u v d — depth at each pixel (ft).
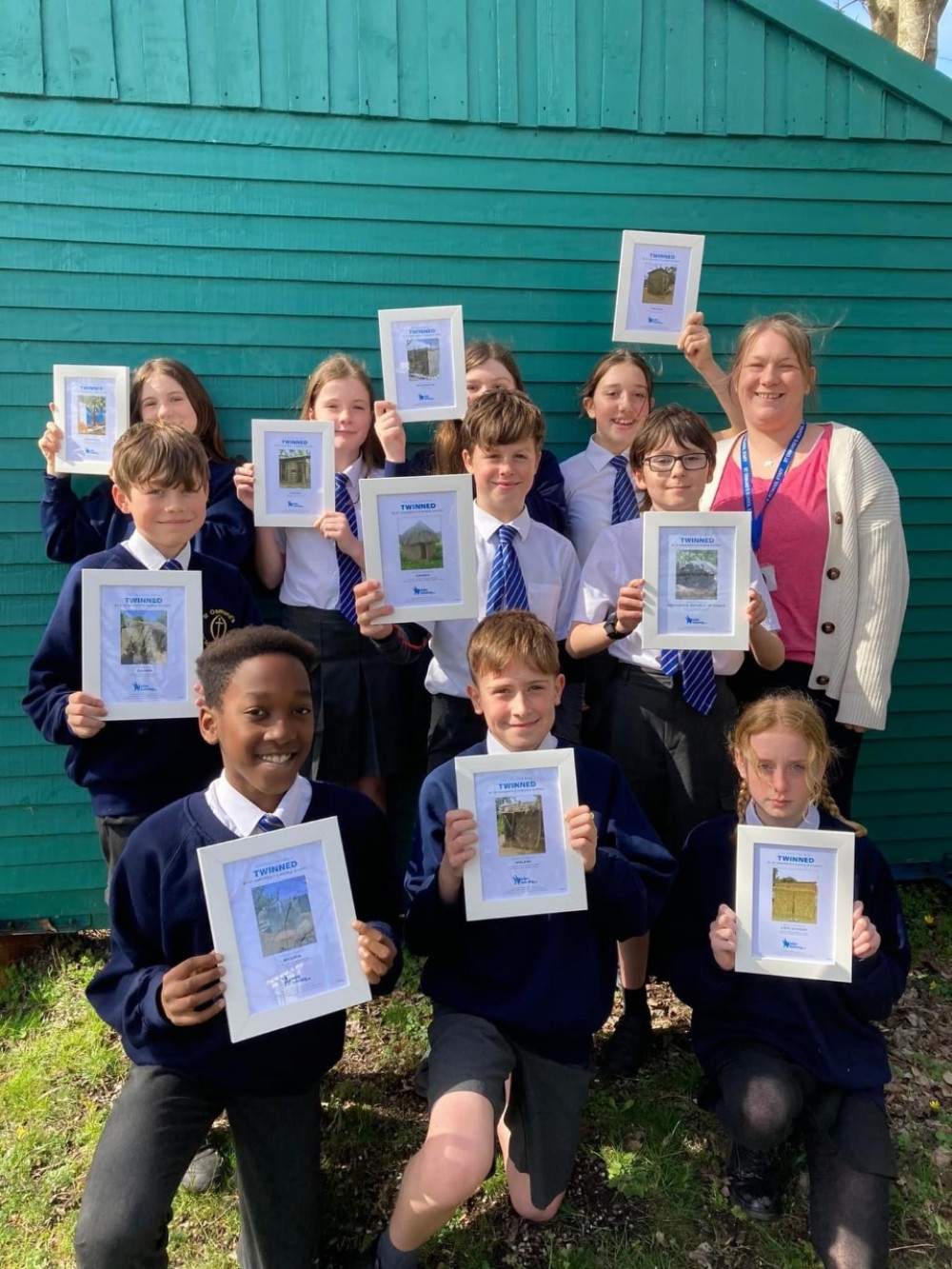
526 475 9.31
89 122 10.35
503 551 9.31
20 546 10.93
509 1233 7.38
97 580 7.88
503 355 10.57
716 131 11.17
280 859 6.33
